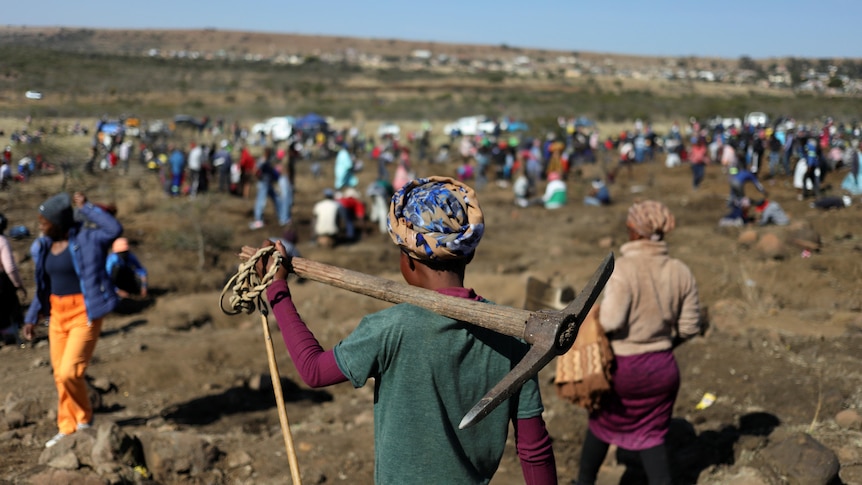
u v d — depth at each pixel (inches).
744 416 214.1
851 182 753.6
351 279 82.7
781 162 976.9
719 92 4606.3
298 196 845.8
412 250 80.4
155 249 523.5
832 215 596.1
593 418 161.9
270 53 7790.4
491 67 7618.1
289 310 85.3
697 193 825.5
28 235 542.9
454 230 80.3
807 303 358.0
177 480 185.3
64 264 197.2
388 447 80.0
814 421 204.1
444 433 78.5
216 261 504.4
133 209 668.7
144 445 189.5
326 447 205.5
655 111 2519.7
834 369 248.5
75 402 202.4
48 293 203.2
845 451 186.2
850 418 204.7
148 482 177.0
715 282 391.5
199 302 373.1
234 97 2928.2
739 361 254.8
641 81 5403.5
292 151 845.8
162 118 1663.4
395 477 79.7
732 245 501.4
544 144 1119.0
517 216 706.8
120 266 357.1
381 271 482.0
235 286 86.7
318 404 249.4
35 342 305.4
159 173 908.0
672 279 153.0
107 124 1034.7
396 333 77.9
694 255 473.4
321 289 401.7
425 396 78.1
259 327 339.6
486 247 534.3
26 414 225.3
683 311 155.6
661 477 156.3
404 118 2439.7
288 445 87.1
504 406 80.3
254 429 223.9
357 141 1505.9
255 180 922.1
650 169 1116.5
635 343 152.9
